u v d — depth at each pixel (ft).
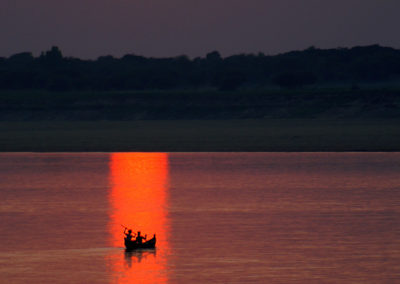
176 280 394.52
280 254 450.30
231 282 389.80
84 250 465.88
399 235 504.43
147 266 423.23
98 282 392.06
